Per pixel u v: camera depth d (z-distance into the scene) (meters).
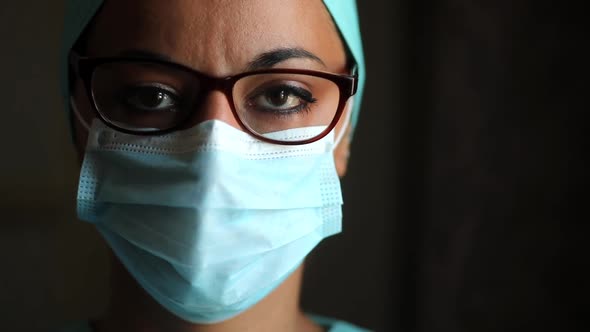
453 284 1.32
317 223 0.81
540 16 1.17
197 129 0.73
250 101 0.76
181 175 0.73
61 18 1.32
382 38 1.35
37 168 1.33
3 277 1.33
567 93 1.15
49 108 1.32
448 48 1.29
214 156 0.71
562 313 1.18
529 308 1.22
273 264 0.78
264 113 0.77
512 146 1.22
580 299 1.16
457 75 1.28
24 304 1.34
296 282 0.87
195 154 0.72
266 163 0.76
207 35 0.71
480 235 1.28
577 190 1.16
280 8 0.73
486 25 1.24
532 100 1.19
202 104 0.73
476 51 1.25
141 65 0.73
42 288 1.35
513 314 1.24
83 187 0.77
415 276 1.39
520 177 1.22
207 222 0.72
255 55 0.72
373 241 1.40
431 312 1.36
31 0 1.30
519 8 1.20
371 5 1.34
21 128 1.32
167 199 0.73
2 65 1.30
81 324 0.92
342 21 0.81
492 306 1.27
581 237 1.16
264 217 0.76
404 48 1.35
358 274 1.40
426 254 1.37
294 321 0.88
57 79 1.32
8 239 1.32
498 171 1.24
